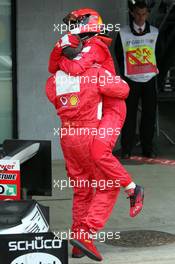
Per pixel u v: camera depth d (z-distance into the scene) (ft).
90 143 27.96
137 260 29.35
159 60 56.08
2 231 23.47
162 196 41.78
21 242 21.47
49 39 53.06
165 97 83.56
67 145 28.45
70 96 27.89
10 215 24.48
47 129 53.72
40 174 30.01
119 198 41.22
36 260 21.52
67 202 40.40
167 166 51.90
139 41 53.06
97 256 28.07
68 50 27.94
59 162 53.01
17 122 53.16
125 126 53.98
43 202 40.40
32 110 53.26
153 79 53.83
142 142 55.21
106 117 28.32
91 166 28.35
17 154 28.86
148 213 37.73
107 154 28.04
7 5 52.29
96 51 28.04
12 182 27.73
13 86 53.01
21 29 52.49
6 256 21.38
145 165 52.29
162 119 73.67
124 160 54.29
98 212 28.12
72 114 27.94
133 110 53.83
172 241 32.42
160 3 68.80
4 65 52.70
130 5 53.36
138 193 28.94
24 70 52.90
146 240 32.53
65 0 53.16
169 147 60.49
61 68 28.25
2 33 52.49
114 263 28.86
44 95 53.47
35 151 29.76
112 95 28.12
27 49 52.75
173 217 36.99
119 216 37.06
